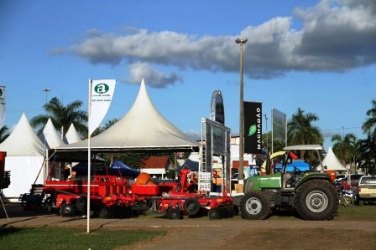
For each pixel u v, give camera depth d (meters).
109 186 19.75
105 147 22.67
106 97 13.98
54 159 24.45
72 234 13.51
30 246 11.41
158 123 24.41
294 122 67.31
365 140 80.81
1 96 15.48
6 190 30.11
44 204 21.94
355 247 10.95
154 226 15.35
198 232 13.78
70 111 56.25
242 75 30.20
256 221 16.70
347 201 27.08
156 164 73.25
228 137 24.91
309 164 18.30
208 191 19.84
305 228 14.30
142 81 25.78
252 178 18.27
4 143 31.50
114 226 15.50
